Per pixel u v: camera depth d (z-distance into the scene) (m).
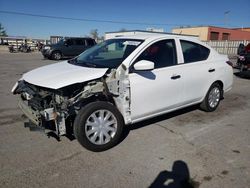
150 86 4.00
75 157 3.48
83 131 3.46
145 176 3.06
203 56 5.10
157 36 4.37
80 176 3.04
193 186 2.89
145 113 4.08
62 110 3.40
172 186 2.88
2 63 15.64
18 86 4.27
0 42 36.84
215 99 5.51
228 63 5.67
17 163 3.29
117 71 3.69
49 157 3.46
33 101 3.63
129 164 3.33
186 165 3.32
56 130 3.44
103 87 3.57
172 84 4.33
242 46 12.68
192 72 4.71
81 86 3.65
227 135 4.31
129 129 4.47
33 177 3.00
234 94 7.52
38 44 31.78
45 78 3.69
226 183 2.95
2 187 2.80
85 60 4.42
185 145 3.89
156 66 4.15
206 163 3.38
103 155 3.55
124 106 3.78
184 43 4.71
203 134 4.32
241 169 3.24
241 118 5.20
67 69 3.97
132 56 3.88
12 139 4.00
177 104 4.57
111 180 2.97
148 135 4.23
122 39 4.53
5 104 5.98
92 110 3.49
